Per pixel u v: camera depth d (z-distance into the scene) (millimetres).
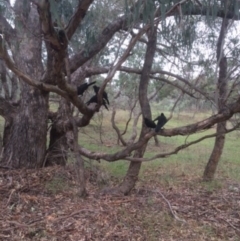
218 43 6277
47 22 3809
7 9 4531
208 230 5895
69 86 5211
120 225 5766
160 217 6250
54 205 6469
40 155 8297
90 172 8734
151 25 4223
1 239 5109
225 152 15195
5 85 10539
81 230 5504
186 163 12258
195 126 5629
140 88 7121
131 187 7520
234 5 3945
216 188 8969
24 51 7934
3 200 6500
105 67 8578
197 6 4324
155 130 5844
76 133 6961
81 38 5762
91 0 4090
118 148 13344
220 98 5738
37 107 8203
